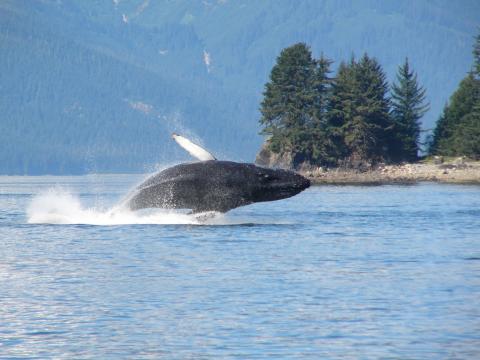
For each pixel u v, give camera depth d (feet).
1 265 477.36
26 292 403.54
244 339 327.88
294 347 318.24
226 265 474.49
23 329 342.23
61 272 454.40
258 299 387.14
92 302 383.04
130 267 469.16
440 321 347.97
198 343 323.78
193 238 584.40
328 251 531.09
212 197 605.31
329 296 392.06
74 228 643.86
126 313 364.17
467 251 534.37
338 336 330.34
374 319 352.28
